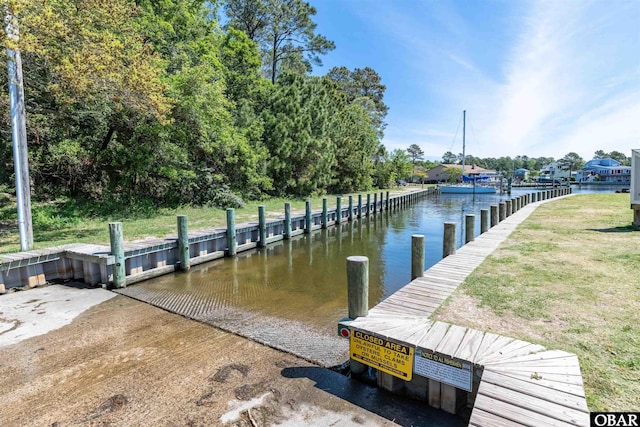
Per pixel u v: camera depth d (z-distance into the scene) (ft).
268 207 53.06
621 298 14.39
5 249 24.03
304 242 37.96
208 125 45.24
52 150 38.73
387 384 10.19
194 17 56.03
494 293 15.30
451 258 21.63
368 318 11.49
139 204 45.70
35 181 43.16
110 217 39.47
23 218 23.48
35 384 10.98
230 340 14.01
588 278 17.02
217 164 55.42
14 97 23.26
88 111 37.01
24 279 19.86
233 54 64.03
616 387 8.63
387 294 21.15
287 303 18.84
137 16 45.80
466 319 12.75
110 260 20.21
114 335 14.43
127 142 44.78
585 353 10.24
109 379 11.21
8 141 34.81
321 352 12.85
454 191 126.82
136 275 21.97
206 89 43.27
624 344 10.71
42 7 23.99
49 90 28.50
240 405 9.82
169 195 50.80
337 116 90.17
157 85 30.89
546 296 14.83
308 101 73.56
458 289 15.94
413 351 9.41
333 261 29.43
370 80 157.28
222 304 18.52
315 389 10.50
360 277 11.91
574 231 30.12
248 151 55.26
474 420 6.70
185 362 12.23
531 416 6.71
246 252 31.91
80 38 26.18
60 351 13.05
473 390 8.61
